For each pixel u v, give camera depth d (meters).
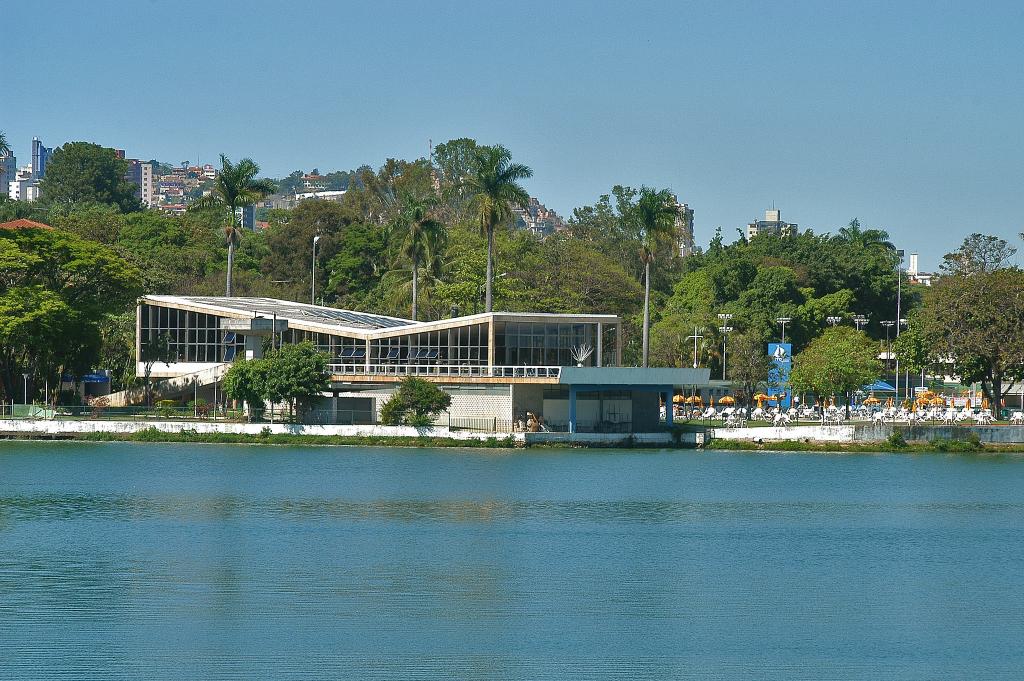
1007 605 93.62
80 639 81.44
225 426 186.00
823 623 88.06
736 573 103.12
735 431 183.25
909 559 109.38
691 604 92.69
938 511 134.25
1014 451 180.75
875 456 177.50
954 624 88.38
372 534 116.94
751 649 81.88
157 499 135.12
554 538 116.62
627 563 106.12
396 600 92.06
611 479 154.12
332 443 181.62
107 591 93.56
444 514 128.12
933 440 181.50
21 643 80.44
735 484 151.88
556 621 87.56
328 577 98.75
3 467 159.25
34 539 112.69
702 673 76.88
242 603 90.44
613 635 84.19
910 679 76.50
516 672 76.44
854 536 119.56
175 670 75.56
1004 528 124.44
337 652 79.50
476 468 161.25
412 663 77.50
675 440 182.62
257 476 153.00
